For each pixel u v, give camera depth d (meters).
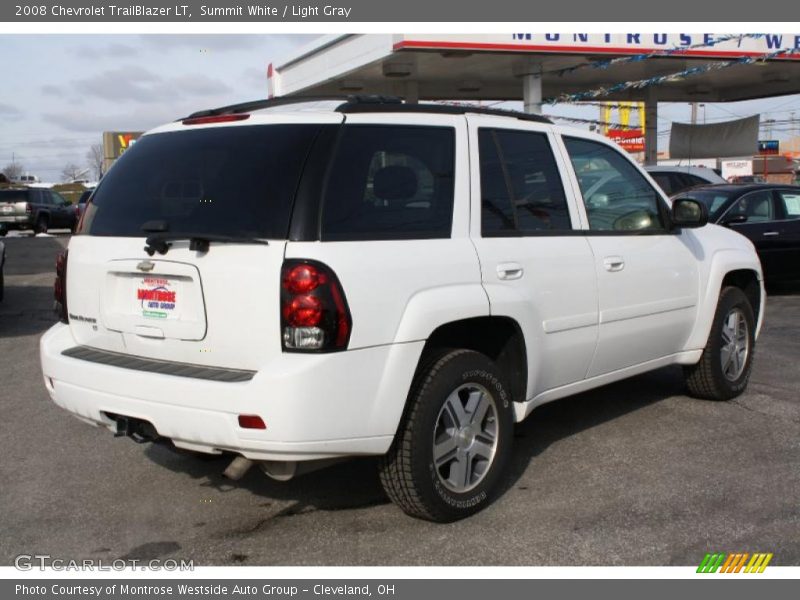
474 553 3.85
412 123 4.11
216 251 3.68
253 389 3.48
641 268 5.23
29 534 4.12
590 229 4.96
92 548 3.96
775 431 5.52
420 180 4.07
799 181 44.97
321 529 4.12
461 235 4.16
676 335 5.68
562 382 4.83
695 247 5.83
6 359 8.34
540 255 4.51
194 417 3.62
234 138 3.94
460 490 4.14
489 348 4.53
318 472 4.91
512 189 4.51
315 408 3.50
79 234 4.33
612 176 5.29
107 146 39.53
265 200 3.68
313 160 3.71
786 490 4.51
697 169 16.14
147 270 3.89
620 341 5.13
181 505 4.45
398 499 4.02
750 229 11.55
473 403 4.18
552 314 4.58
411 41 15.91
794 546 3.87
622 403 6.24
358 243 3.70
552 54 16.89
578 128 5.20
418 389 3.91
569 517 4.21
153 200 4.05
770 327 9.40
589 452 5.16
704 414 5.92
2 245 12.13
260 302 3.56
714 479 4.68
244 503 4.47
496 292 4.19
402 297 3.77
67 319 4.41
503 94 23.17
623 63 18.66
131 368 3.88
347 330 3.56
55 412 6.28
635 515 4.22
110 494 4.62
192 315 3.78
